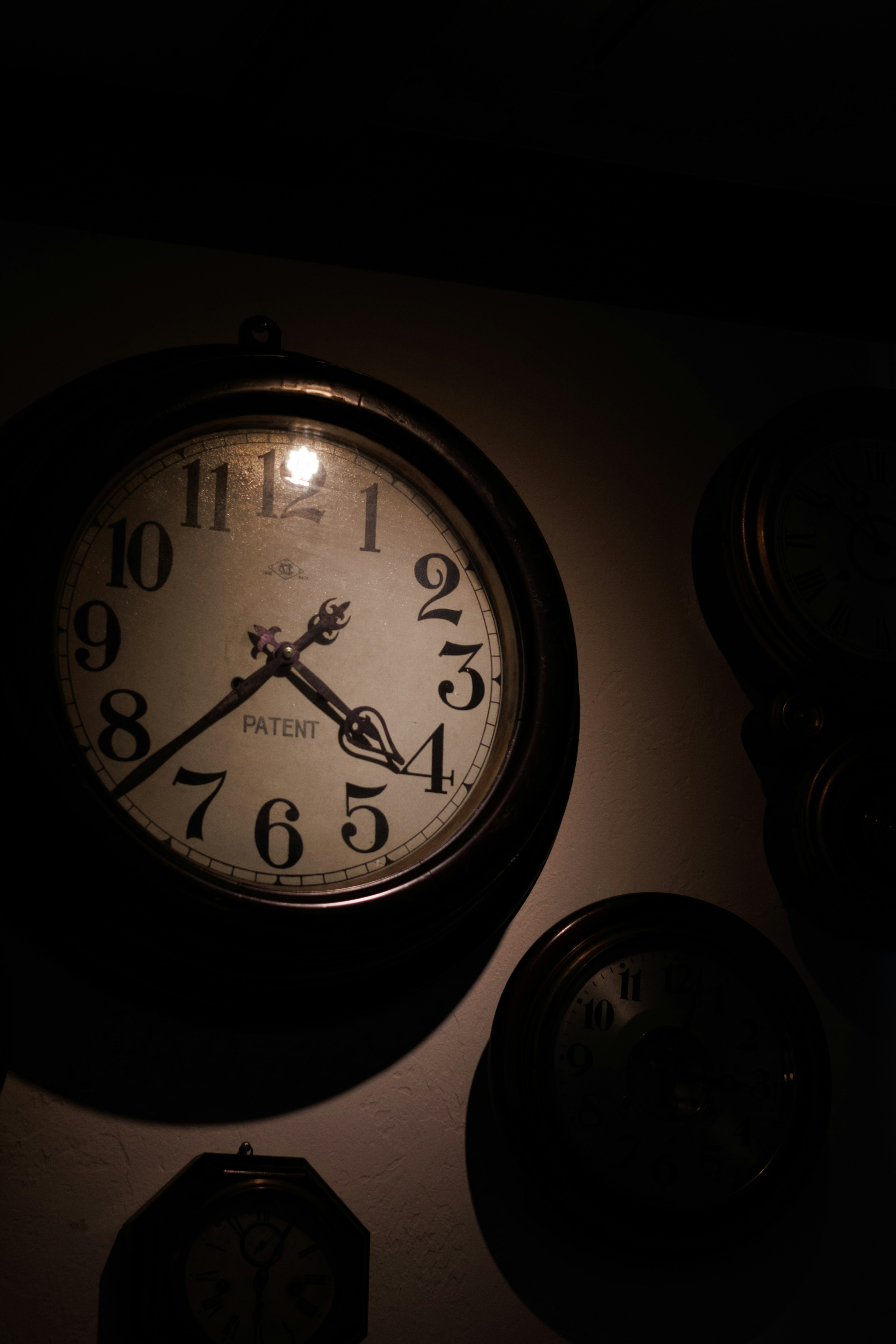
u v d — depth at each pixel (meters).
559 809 1.32
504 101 1.34
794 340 1.46
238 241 1.33
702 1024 1.28
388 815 1.24
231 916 1.17
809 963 1.35
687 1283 1.27
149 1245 1.17
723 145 1.40
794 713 1.33
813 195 1.47
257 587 1.25
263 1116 1.22
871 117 1.37
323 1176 1.22
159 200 1.31
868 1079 1.34
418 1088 1.25
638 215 1.42
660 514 1.40
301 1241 1.19
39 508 1.20
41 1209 1.18
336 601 1.27
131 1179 1.19
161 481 1.25
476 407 1.37
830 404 1.41
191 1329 1.16
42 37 1.26
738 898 1.35
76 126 1.30
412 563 1.29
